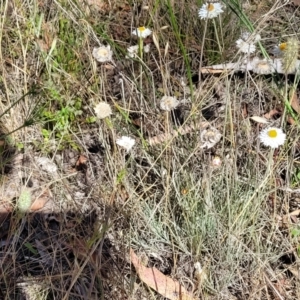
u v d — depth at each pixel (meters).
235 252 0.62
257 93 0.76
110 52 0.69
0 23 0.78
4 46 0.80
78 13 0.82
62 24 0.79
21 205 0.66
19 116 0.75
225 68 0.69
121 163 0.68
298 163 0.69
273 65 0.70
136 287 0.61
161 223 0.64
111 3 0.90
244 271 0.62
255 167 0.65
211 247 0.63
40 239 0.66
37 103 0.74
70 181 0.71
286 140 0.68
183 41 0.83
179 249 0.64
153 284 0.62
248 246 0.63
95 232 0.61
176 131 0.67
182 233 0.64
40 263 0.64
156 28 0.80
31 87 0.76
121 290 0.60
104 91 0.73
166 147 0.64
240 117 0.71
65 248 0.65
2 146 0.73
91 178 0.70
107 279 0.62
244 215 0.62
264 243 0.64
